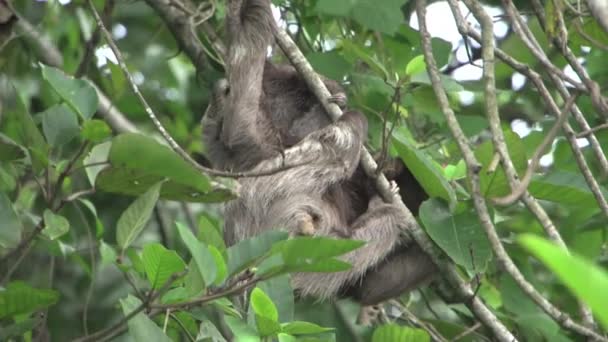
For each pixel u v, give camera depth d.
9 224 9.34
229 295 8.15
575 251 12.95
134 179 8.55
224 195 9.02
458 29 10.70
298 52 12.08
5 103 13.65
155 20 16.83
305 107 12.84
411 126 15.16
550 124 14.23
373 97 14.16
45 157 9.34
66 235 13.16
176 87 16.84
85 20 16.23
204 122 12.58
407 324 13.84
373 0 12.23
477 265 10.55
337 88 12.70
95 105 9.17
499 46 15.96
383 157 11.60
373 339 9.98
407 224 11.95
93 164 8.36
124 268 8.98
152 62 16.66
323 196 12.20
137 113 16.36
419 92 13.83
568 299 13.18
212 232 8.88
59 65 15.20
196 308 9.88
